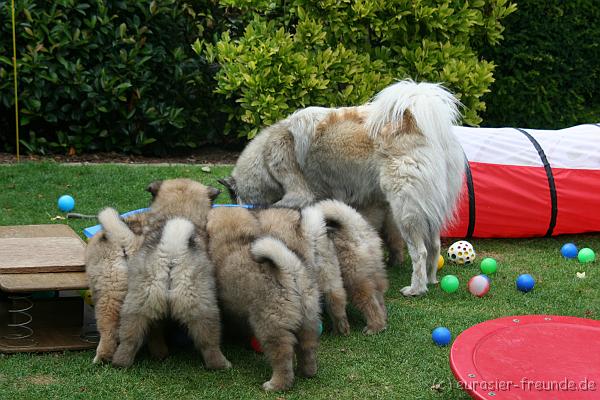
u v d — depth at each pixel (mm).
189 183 5461
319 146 6352
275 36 9086
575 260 7156
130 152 10062
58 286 4637
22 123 9375
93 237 4906
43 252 5180
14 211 7773
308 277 4457
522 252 7402
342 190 6402
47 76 9188
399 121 6008
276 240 4453
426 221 6027
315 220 5090
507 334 4527
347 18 9211
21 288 4547
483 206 7430
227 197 8555
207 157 10375
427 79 9367
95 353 4852
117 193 8461
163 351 4809
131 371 4582
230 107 9930
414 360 4871
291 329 4355
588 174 7535
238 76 9086
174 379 4520
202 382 4492
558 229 7590
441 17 9281
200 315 4461
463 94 9445
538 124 11328
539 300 6035
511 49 10938
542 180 7445
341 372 4664
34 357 4766
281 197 6594
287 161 6484
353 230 5281
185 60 9945
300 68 9016
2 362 4672
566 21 11172
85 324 5246
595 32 11422
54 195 8305
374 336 5230
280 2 9672
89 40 9336
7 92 9211
